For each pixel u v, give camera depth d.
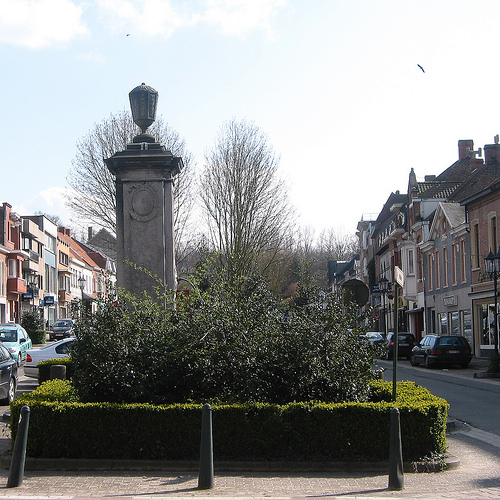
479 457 9.98
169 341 9.98
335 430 8.86
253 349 9.80
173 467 8.66
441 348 30.56
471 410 15.30
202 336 9.97
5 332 30.39
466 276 38.72
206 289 11.15
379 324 66.75
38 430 8.90
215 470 8.64
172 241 13.95
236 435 8.84
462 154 54.78
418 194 50.41
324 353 9.84
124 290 10.86
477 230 37.12
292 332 9.95
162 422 8.86
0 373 15.71
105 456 8.84
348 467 8.71
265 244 38.12
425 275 47.94
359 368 10.08
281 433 8.84
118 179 13.95
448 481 8.33
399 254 57.41
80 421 8.88
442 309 43.56
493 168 43.38
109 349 9.68
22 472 7.82
